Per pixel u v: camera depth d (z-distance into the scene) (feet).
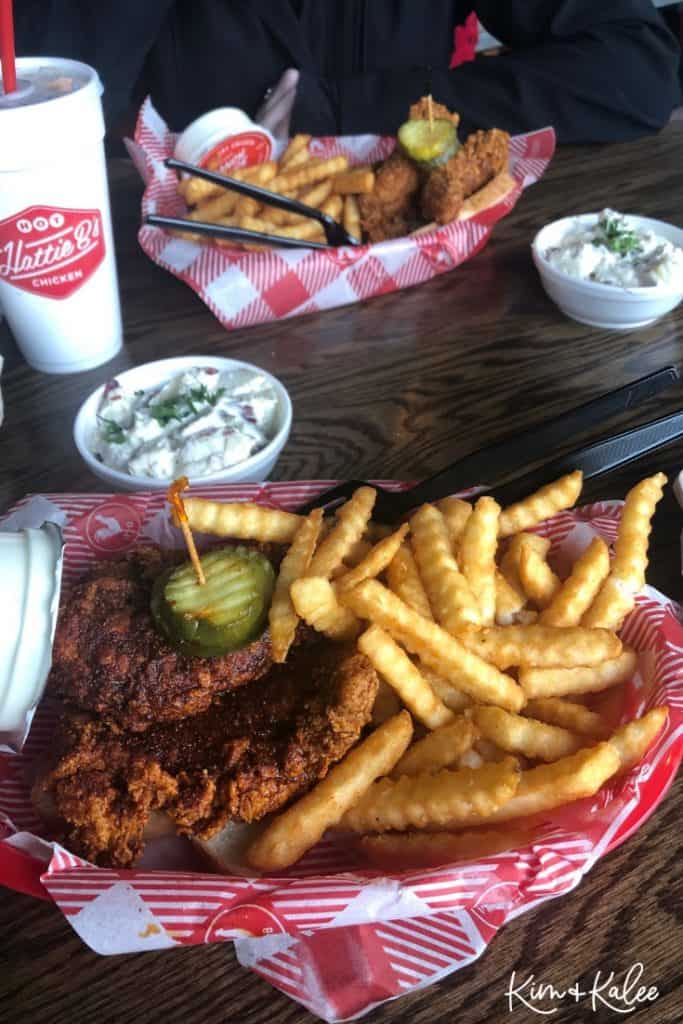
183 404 1.47
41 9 2.65
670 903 0.92
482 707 1.03
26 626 0.93
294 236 2.00
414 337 1.86
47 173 1.46
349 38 3.10
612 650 1.03
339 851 1.00
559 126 2.59
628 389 1.30
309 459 1.55
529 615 1.16
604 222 1.94
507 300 1.96
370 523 1.25
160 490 1.34
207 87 2.93
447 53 3.23
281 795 0.99
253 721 1.05
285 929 0.83
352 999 0.84
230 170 2.23
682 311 1.93
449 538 1.18
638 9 2.76
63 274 1.59
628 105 2.56
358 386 1.73
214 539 1.26
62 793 0.96
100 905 0.84
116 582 1.13
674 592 1.24
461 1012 0.85
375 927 0.88
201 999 0.87
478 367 1.76
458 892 0.84
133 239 2.16
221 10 2.83
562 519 1.26
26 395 1.70
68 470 1.51
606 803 0.93
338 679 1.03
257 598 1.07
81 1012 0.86
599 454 1.26
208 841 0.97
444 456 1.55
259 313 1.86
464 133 2.60
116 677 1.04
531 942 0.90
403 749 1.00
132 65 2.74
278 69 2.94
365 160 2.41
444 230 1.93
